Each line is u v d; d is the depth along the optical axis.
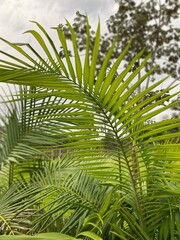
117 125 1.99
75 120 2.04
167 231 2.19
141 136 1.99
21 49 1.64
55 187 2.57
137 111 1.94
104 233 2.30
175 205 2.27
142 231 2.11
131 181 2.24
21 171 3.38
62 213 2.41
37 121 3.22
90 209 2.36
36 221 2.37
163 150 2.31
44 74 1.78
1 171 3.44
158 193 2.21
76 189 2.53
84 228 2.26
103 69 1.72
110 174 2.27
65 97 1.95
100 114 1.97
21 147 3.15
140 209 2.21
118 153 2.13
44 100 3.06
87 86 1.84
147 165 2.18
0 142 3.26
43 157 3.36
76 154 2.18
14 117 3.29
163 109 1.85
